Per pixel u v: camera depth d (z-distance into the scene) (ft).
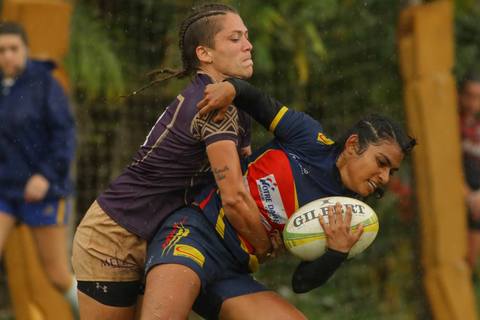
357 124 52.65
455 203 94.27
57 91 85.71
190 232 52.49
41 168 85.51
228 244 52.65
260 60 104.73
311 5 109.70
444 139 93.56
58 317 88.74
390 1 108.88
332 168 52.47
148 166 53.78
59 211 87.25
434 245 94.17
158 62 104.83
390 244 109.60
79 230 55.83
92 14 103.76
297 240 51.65
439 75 93.20
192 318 97.55
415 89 93.15
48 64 86.63
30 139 85.25
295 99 109.50
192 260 51.49
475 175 101.96
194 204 53.57
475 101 101.71
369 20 109.70
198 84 53.26
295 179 52.44
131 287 55.52
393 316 108.17
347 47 110.11
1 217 86.07
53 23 87.86
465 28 119.03
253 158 53.57
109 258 54.70
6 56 84.17
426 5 92.89
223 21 53.47
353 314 107.96
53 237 87.61
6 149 85.40
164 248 52.21
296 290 52.90
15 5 87.20
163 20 104.42
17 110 84.69
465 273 94.84
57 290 88.84
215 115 51.34
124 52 104.63
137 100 104.73
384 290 109.91
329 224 51.29
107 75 101.40
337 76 109.81
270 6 108.88
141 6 104.63
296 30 108.68
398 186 103.30
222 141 51.16
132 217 54.24
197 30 53.78
